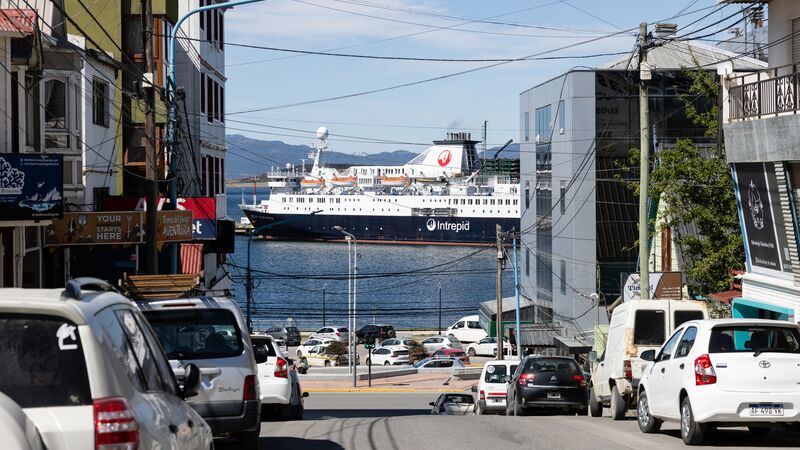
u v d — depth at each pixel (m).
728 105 24.83
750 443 13.55
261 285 133.00
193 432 6.42
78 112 27.11
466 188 175.50
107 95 30.62
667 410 13.86
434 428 16.22
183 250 34.56
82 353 4.72
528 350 54.47
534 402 21.30
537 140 57.78
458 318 110.38
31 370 4.68
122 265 29.16
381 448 13.34
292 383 19.70
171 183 27.92
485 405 25.95
